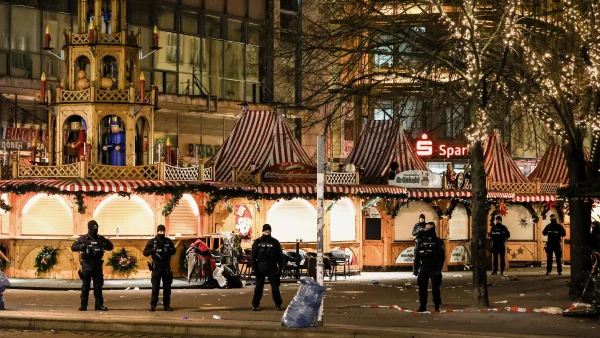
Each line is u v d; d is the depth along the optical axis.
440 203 48.62
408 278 42.75
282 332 22.73
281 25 69.06
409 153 50.31
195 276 37.22
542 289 36.16
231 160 47.53
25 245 39.28
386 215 47.44
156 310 27.89
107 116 40.72
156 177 39.78
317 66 38.81
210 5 66.56
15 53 55.94
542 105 33.25
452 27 32.97
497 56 31.67
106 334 23.67
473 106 28.75
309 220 44.72
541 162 55.81
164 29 63.66
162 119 63.50
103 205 38.97
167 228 39.56
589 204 31.22
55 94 40.84
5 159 48.22
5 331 23.88
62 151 40.47
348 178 45.59
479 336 21.64
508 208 52.97
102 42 40.38
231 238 38.22
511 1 28.72
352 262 46.16
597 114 30.28
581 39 30.38
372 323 24.45
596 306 26.02
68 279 38.81
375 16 33.38
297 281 39.41
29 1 56.59
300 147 48.41
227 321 24.42
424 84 31.02
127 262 38.97
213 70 66.75
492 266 49.22
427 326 23.94
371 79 31.94
